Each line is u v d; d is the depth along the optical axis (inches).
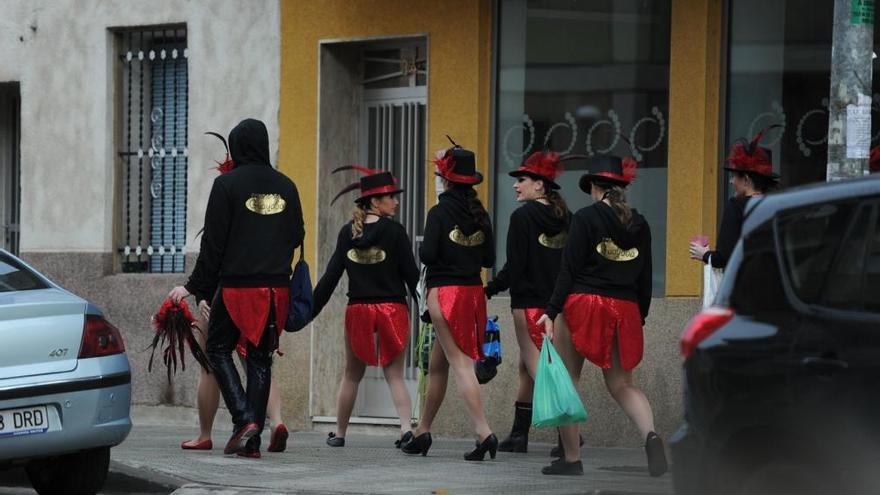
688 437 422.6
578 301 613.9
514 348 826.2
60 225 1007.6
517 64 841.5
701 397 419.2
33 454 562.9
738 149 637.9
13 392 557.9
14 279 601.9
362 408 899.4
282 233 685.9
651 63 799.7
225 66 941.8
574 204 823.7
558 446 714.2
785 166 759.7
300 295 692.7
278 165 917.8
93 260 991.6
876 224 394.3
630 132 805.2
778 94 761.6
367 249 742.5
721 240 638.5
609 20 812.6
